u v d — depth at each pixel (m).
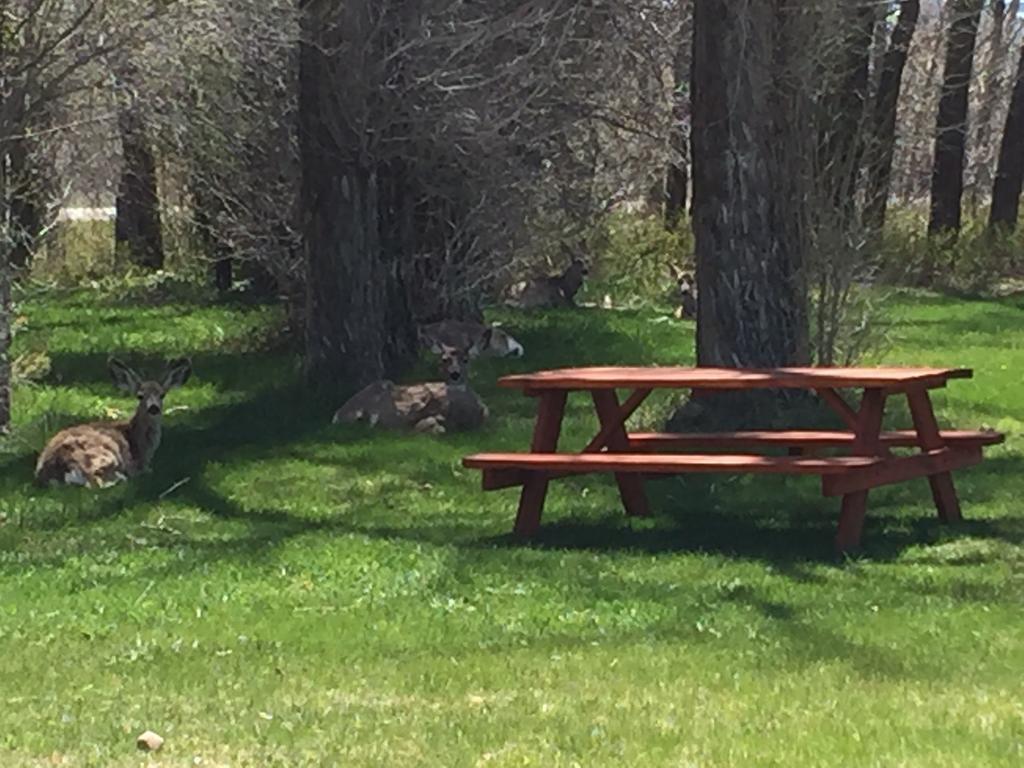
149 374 18.47
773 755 6.03
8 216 15.63
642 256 29.88
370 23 16.48
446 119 17.30
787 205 15.05
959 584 9.60
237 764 6.02
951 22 31.08
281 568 10.23
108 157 28.31
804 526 11.45
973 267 32.28
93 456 13.20
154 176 29.03
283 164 19.64
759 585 9.59
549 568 10.09
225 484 13.27
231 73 19.39
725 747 6.16
